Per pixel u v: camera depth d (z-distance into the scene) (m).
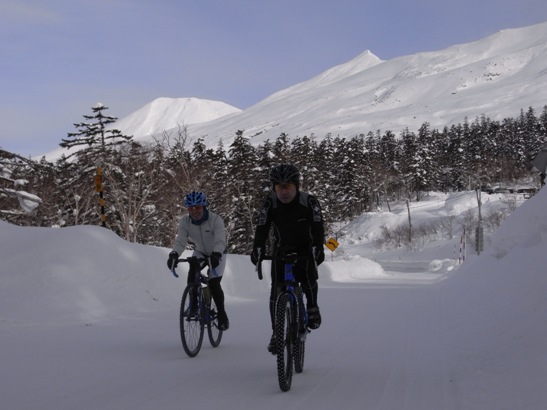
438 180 121.19
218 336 7.25
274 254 5.48
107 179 33.47
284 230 5.48
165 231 38.09
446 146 146.38
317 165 89.88
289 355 5.05
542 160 19.30
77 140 39.19
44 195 30.34
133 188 33.66
